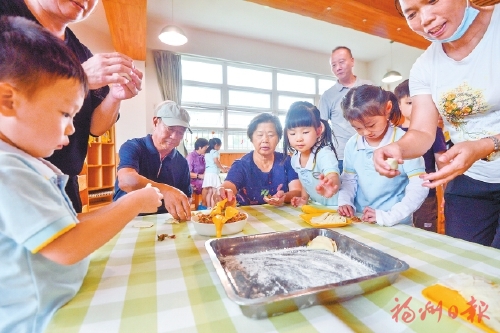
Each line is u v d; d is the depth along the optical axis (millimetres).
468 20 744
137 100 4410
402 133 1062
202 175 3510
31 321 406
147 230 901
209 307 439
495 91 808
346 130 2193
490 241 1009
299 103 1269
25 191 377
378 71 6559
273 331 374
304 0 2299
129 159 1272
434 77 926
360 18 2641
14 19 421
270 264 622
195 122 5352
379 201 1126
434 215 1567
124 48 3859
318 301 429
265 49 5609
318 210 1063
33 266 406
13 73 368
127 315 417
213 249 633
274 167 1461
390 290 473
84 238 415
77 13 756
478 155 711
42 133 414
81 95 457
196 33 5012
